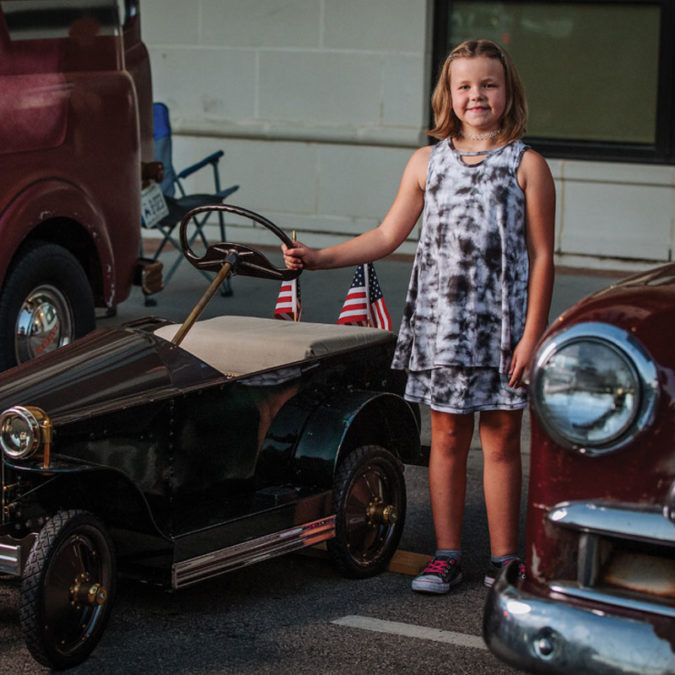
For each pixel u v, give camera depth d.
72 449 3.71
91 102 6.42
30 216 5.92
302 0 9.94
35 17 6.00
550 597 2.79
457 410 4.11
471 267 4.04
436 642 3.87
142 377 3.98
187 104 10.43
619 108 9.64
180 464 4.09
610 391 2.69
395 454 4.77
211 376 4.16
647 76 9.53
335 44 9.92
